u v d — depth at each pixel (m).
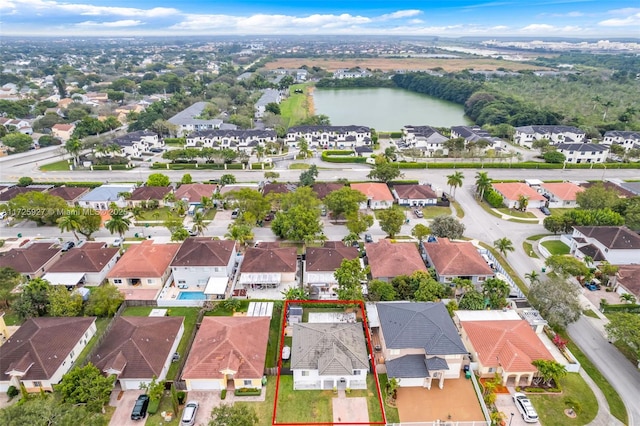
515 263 85.94
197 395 53.00
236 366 53.50
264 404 51.72
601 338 64.50
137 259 78.69
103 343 58.16
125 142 156.12
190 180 123.88
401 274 75.12
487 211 112.00
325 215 107.88
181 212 103.38
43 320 62.16
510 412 50.56
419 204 114.81
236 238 86.50
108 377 51.09
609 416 50.50
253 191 101.38
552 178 135.88
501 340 57.16
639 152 151.62
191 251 78.50
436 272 78.12
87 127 172.25
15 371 52.25
